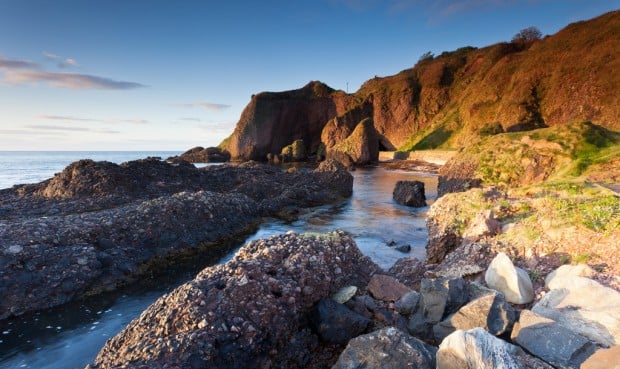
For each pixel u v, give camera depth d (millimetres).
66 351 7918
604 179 16453
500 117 69188
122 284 11555
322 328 6684
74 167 23516
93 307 10016
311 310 7066
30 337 8484
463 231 11766
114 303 10289
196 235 15578
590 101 58188
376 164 69188
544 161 24500
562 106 61844
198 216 16547
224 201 18953
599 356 4551
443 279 6938
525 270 8266
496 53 90000
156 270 12898
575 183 14727
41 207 18922
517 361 4648
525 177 24734
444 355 4750
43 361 7555
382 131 101562
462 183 27922
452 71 99875
